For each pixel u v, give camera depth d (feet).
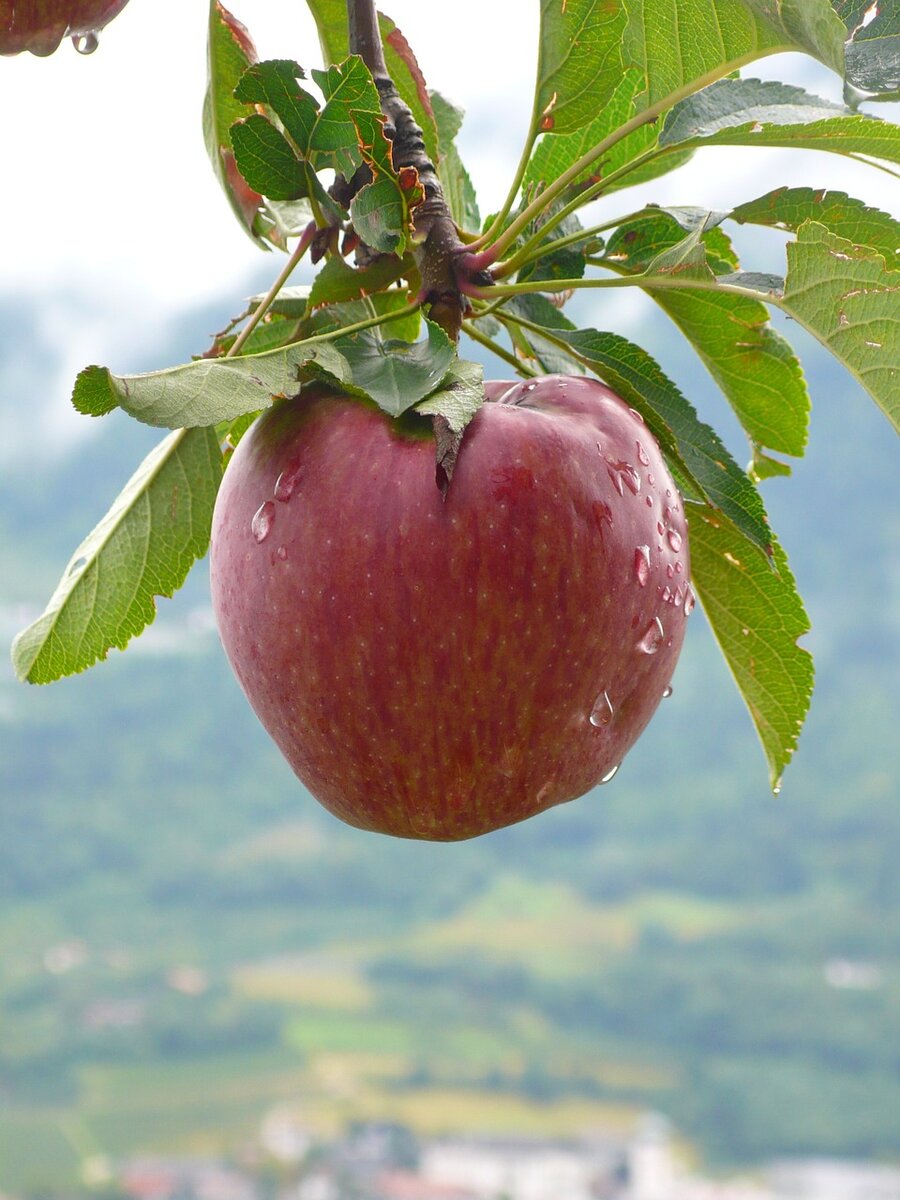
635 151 4.37
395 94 3.92
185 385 3.32
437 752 3.66
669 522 3.93
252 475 3.80
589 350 4.06
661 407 4.05
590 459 3.67
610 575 3.62
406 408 3.55
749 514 4.01
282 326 4.23
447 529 3.50
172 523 4.59
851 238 3.88
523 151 3.91
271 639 3.70
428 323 3.72
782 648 4.59
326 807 4.10
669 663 4.01
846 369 3.69
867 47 3.35
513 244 4.13
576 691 3.66
